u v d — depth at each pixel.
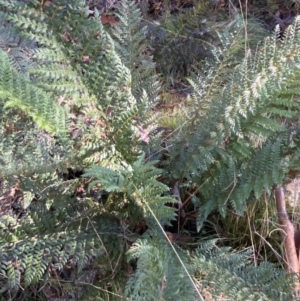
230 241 1.14
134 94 1.13
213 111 1.04
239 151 1.03
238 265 0.97
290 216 1.17
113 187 0.87
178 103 1.36
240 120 1.03
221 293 0.92
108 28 1.38
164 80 1.43
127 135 1.04
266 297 0.91
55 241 0.98
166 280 0.87
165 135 1.23
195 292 0.89
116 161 1.05
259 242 1.12
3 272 0.97
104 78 1.01
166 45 1.41
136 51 1.14
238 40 1.11
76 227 1.01
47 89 0.98
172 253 0.97
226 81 1.15
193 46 1.42
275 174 0.99
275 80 0.97
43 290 1.06
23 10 0.94
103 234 1.02
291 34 0.99
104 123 1.05
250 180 1.01
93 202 1.05
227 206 1.15
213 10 1.50
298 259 1.08
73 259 0.98
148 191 0.93
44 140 1.05
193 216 1.14
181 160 1.08
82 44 0.99
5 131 1.01
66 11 0.95
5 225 1.00
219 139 1.01
